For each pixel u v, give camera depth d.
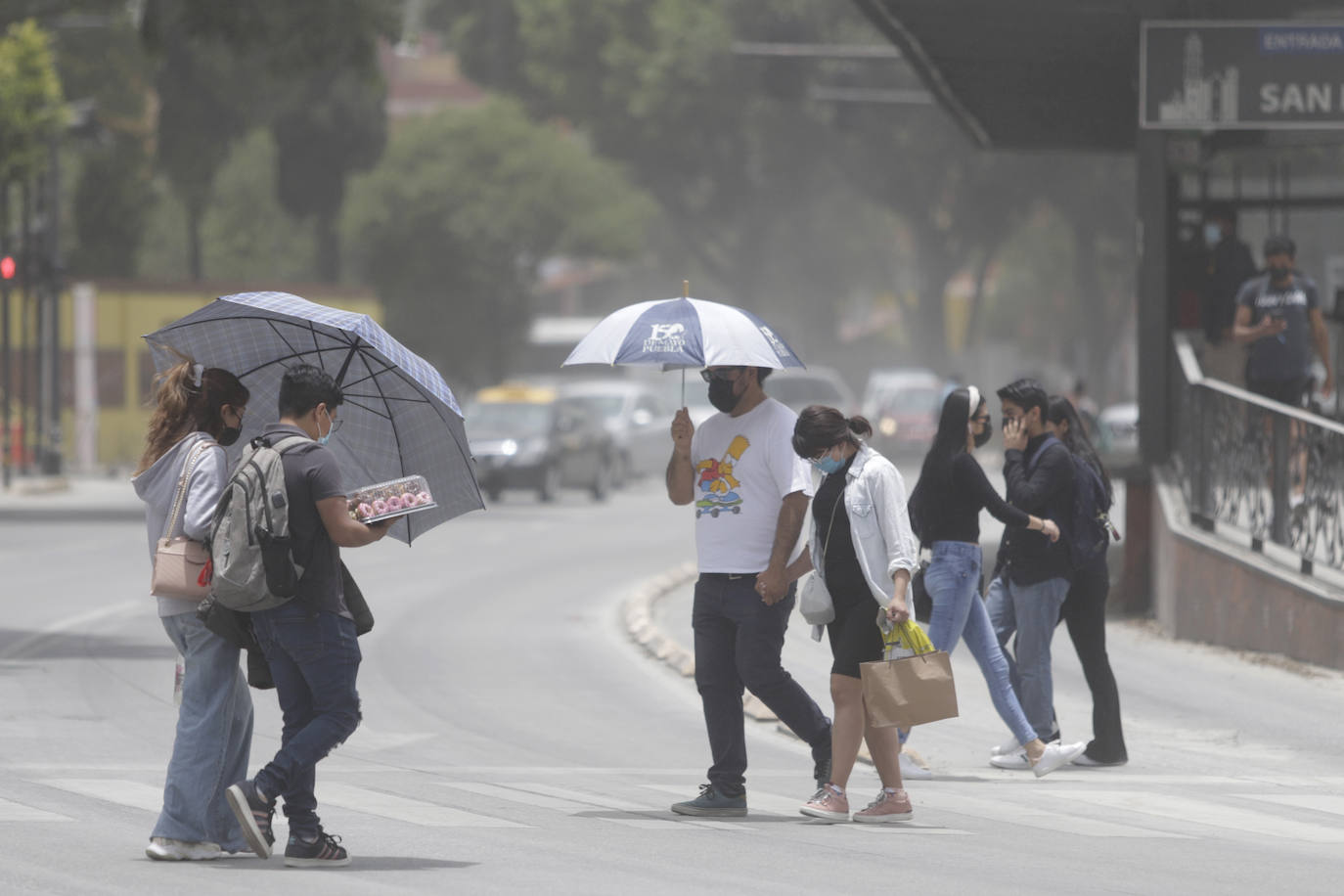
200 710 24.69
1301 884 24.42
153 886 23.06
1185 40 54.97
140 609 56.94
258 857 24.64
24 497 114.81
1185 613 50.47
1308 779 33.78
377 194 188.12
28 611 56.31
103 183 184.12
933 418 154.00
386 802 29.70
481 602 60.62
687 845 26.47
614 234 192.12
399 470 26.42
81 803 28.75
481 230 187.50
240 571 23.45
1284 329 56.16
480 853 25.61
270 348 25.83
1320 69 54.38
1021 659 34.78
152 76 182.88
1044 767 33.44
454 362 190.62
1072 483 34.34
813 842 26.91
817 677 44.56
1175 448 56.62
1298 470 46.94
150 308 159.25
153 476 24.38
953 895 23.34
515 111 198.12
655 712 40.56
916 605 33.25
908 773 33.59
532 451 110.62
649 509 108.44
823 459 28.25
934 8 57.91
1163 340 57.03
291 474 23.75
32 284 126.81
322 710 24.20
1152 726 39.06
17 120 88.38
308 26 102.62
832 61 188.75
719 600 28.67
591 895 23.00
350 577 25.00
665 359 28.17
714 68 199.00
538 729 38.19
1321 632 45.06
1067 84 69.00
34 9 132.38
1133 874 24.97
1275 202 72.19
